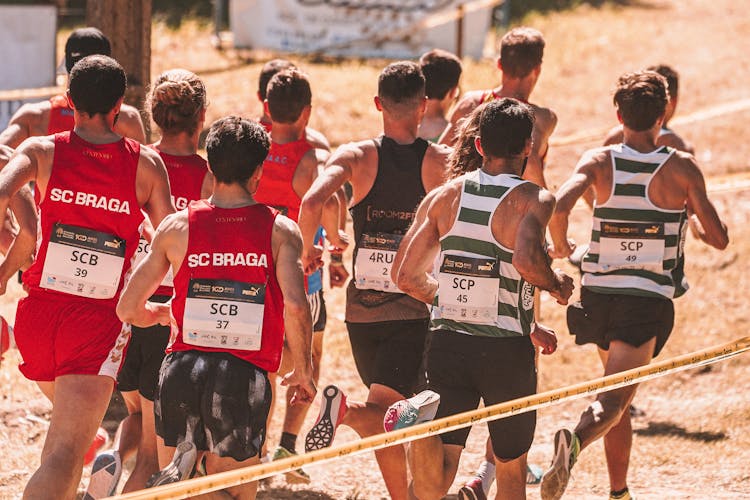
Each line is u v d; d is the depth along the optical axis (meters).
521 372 15.07
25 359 15.48
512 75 20.70
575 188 17.97
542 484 16.48
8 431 22.23
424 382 17.25
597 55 69.69
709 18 85.38
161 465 13.96
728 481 21.84
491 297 14.91
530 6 83.00
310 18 63.16
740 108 51.78
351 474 22.02
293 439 20.22
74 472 14.77
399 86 17.59
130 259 15.55
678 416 26.22
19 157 14.95
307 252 17.91
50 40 41.81
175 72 17.48
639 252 18.36
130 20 29.50
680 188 18.23
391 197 17.70
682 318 32.22
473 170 15.91
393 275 16.05
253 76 56.50
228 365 13.62
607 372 18.17
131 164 15.35
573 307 19.16
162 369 13.99
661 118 18.42
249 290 13.78
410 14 64.25
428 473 15.20
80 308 15.22
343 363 28.53
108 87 15.26
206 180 17.31
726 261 36.91
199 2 72.81
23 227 16.17
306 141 20.31
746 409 26.27
